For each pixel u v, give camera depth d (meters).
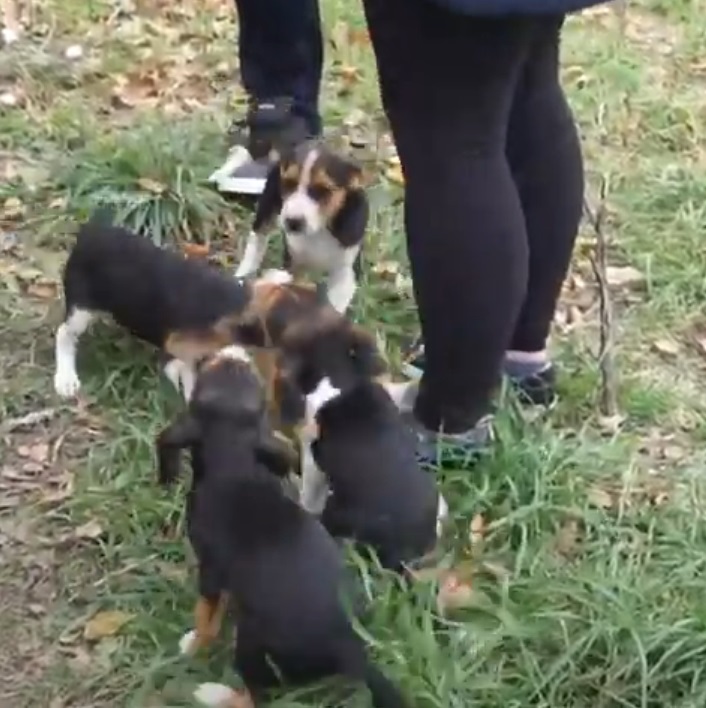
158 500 2.92
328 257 3.19
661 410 3.13
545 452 2.96
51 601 2.80
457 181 2.67
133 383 3.14
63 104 3.84
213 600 2.64
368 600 2.71
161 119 3.79
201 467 2.66
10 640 2.75
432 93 2.62
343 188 3.17
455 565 2.81
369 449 2.74
